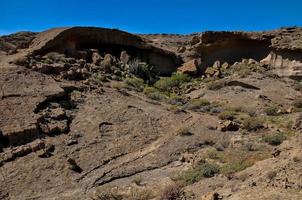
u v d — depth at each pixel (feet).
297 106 113.60
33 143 77.05
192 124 93.50
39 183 67.97
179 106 112.47
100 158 77.56
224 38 157.89
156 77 144.56
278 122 96.84
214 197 51.16
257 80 132.57
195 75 147.95
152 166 75.87
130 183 68.54
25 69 104.63
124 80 127.65
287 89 127.54
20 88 94.38
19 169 70.54
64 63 121.49
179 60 157.07
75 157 76.89
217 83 128.98
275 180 51.47
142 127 90.22
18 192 65.46
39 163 72.54
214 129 91.45
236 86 128.26
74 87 102.22
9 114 83.30
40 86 97.66
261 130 90.53
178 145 83.25
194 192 59.36
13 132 77.51
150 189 63.31
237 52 160.15
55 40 132.16
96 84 113.91
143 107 101.76
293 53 144.36
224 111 105.70
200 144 83.97
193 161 74.69
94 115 91.71
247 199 48.60
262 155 73.00
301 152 56.18
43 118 85.30
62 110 90.27
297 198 46.11
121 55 144.25
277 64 146.41
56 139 81.05
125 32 151.12
